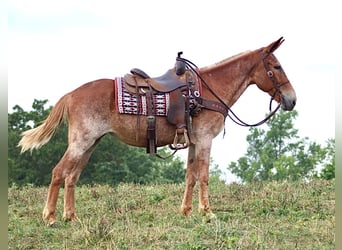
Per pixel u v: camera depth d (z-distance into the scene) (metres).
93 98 9.58
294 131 49.91
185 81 10.01
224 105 10.16
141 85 9.73
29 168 35.69
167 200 11.45
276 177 43.03
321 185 12.38
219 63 10.52
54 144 35.78
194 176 10.20
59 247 8.32
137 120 9.65
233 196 11.66
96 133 9.58
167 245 8.19
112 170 36.78
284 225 9.40
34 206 11.16
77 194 12.26
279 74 10.60
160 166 42.84
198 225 9.14
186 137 9.80
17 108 39.75
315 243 8.40
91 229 8.57
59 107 9.73
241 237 8.46
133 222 9.67
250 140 50.78
